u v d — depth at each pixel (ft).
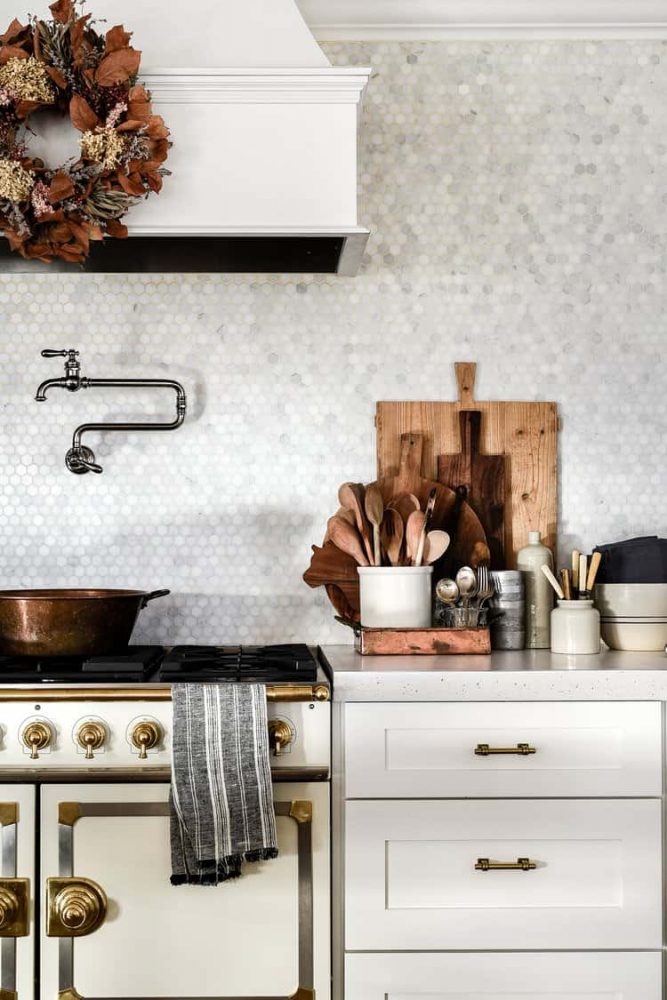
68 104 7.07
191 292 8.59
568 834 6.79
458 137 8.69
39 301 8.54
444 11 8.54
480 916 6.75
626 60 8.64
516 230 8.64
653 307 8.64
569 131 8.63
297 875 6.70
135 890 6.65
